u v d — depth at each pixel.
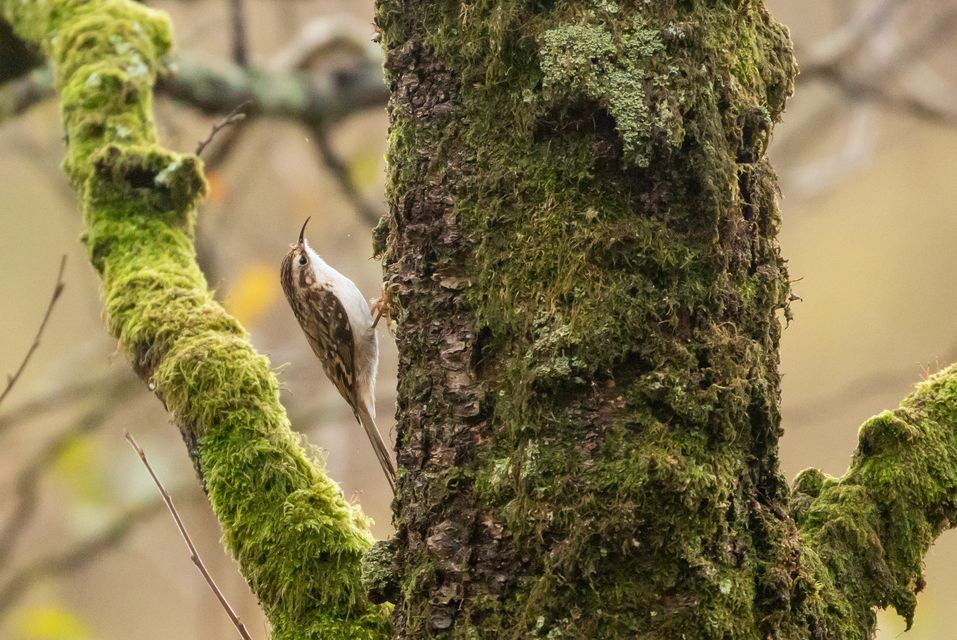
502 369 4.01
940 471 4.53
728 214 3.90
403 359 4.23
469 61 4.11
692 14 3.91
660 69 3.85
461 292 4.09
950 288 15.12
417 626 4.02
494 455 3.99
